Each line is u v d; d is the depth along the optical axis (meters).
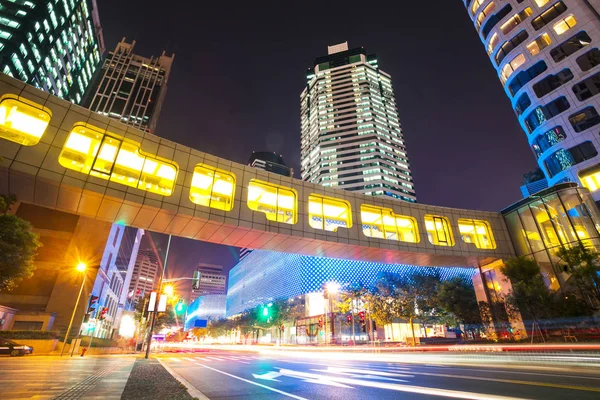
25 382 9.80
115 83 132.50
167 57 151.25
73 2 94.75
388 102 165.25
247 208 26.05
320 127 158.62
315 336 80.50
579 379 10.62
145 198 22.27
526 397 7.28
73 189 20.38
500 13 63.16
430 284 43.97
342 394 8.27
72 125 21.33
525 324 30.83
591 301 26.44
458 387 8.99
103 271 49.47
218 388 9.66
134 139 23.31
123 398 6.72
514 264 31.06
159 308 29.25
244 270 159.50
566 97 50.94
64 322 39.38
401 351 41.38
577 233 30.64
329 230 28.84
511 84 59.78
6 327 34.47
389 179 138.50
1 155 18.58
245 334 113.00
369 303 47.31
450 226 34.62
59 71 93.62
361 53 175.75
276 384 10.47
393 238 31.83
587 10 52.91
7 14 72.88
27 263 19.11
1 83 19.78
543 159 52.69
